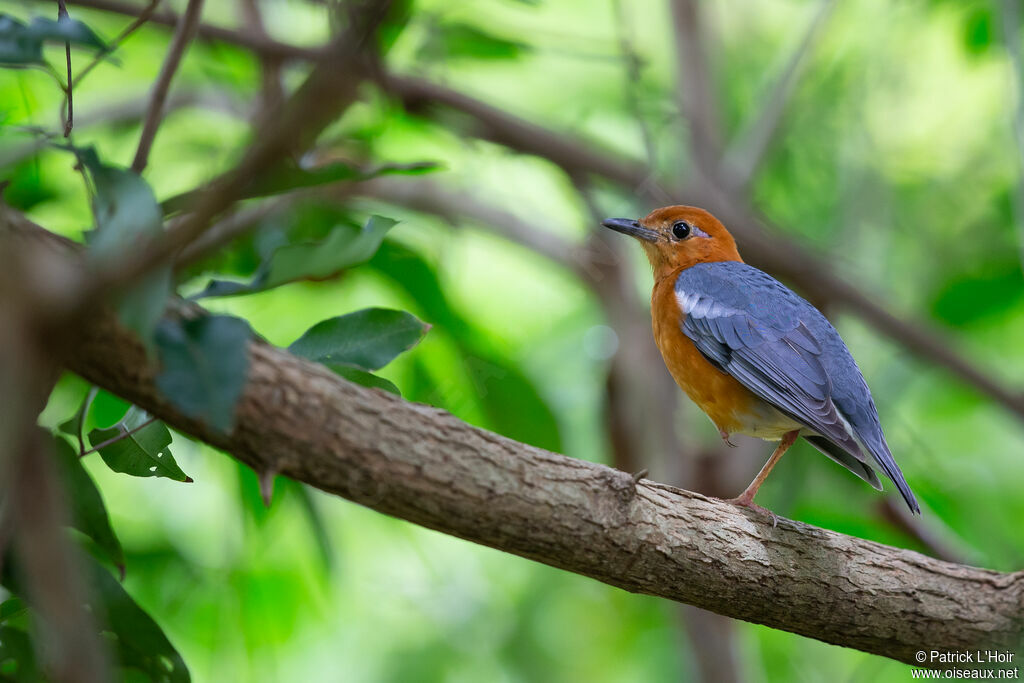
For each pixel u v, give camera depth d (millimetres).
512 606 15297
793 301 10906
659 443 13898
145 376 5578
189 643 12188
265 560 12820
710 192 15164
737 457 14180
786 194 16953
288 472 6156
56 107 13086
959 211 16578
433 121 14391
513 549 7012
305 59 11906
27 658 6730
